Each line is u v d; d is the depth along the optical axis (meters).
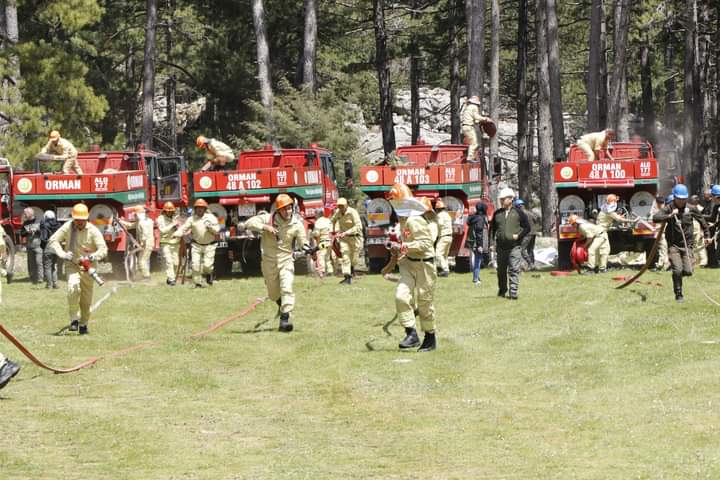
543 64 52.47
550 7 49.47
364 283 28.81
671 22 57.81
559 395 14.67
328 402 14.66
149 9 51.53
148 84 51.38
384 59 63.28
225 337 20.39
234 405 14.60
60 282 29.70
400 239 18.38
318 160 33.62
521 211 24.80
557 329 20.16
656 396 14.15
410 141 73.75
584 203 31.27
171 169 34.81
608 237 30.77
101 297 26.00
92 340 19.92
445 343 19.14
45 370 17.22
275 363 17.88
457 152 34.22
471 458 11.51
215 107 61.41
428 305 18.33
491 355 17.89
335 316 23.03
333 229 28.70
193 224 28.28
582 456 11.41
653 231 30.33
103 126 59.19
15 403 14.66
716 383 14.58
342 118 50.88
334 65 68.69
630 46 60.03
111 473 11.06
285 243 21.03
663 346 17.62
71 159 32.31
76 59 46.81
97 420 13.59
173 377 16.56
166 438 12.64
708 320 19.95
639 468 10.77
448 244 29.83
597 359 17.00
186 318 22.89
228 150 32.81
